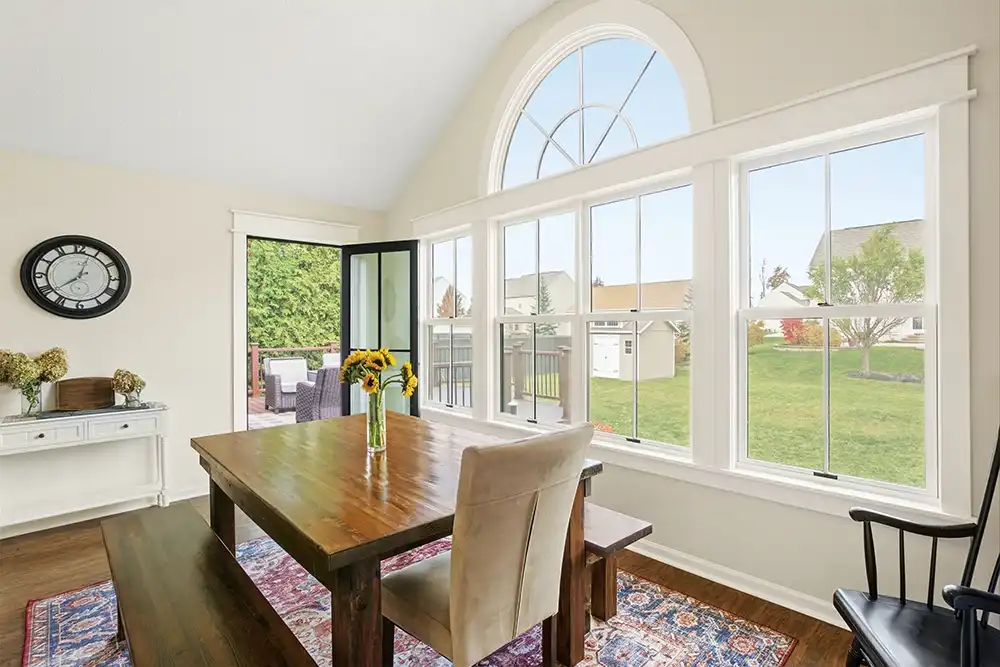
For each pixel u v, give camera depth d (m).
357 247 4.48
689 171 2.54
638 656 1.90
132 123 3.20
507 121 3.55
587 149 3.08
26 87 2.80
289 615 2.19
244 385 3.99
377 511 1.45
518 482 1.36
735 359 2.39
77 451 3.34
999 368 1.71
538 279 3.40
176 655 1.28
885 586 1.95
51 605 2.27
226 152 3.62
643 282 2.80
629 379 2.88
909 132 1.95
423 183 4.30
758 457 2.37
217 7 2.75
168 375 3.66
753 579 2.31
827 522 2.09
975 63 1.74
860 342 2.07
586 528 2.08
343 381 2.11
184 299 3.72
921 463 1.93
